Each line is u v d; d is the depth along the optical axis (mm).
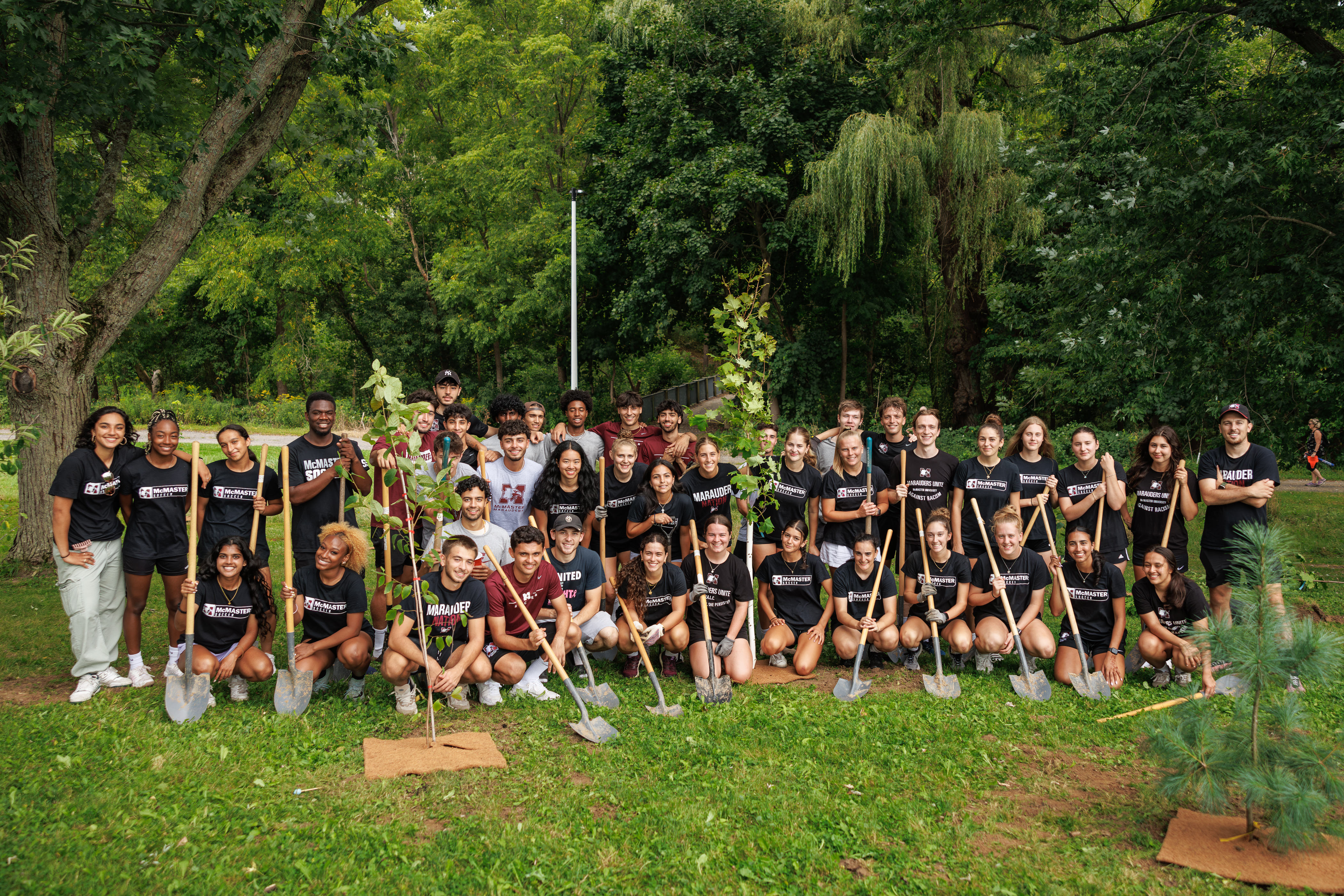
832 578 6477
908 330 25500
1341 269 9352
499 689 5641
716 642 6312
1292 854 3680
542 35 26422
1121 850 3803
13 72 8023
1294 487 17406
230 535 5895
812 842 3822
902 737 5055
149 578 5840
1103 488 6629
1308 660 3672
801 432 6910
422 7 28500
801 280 23828
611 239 24781
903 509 6801
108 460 5672
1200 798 3768
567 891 3449
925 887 3479
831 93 19891
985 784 4484
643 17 21422
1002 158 11414
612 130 23953
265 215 16062
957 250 19703
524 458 6902
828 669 6562
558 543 6102
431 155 31266
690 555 6406
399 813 4066
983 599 6375
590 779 4504
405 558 6242
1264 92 10312
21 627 7312
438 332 36375
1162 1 11062
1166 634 6008
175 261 10039
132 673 5852
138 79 8078
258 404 36250
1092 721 5363
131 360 41656
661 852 3729
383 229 26422
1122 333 10195
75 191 10977
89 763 4477
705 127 20141
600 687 5664
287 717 5160
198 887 3402
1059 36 12141
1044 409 20406
